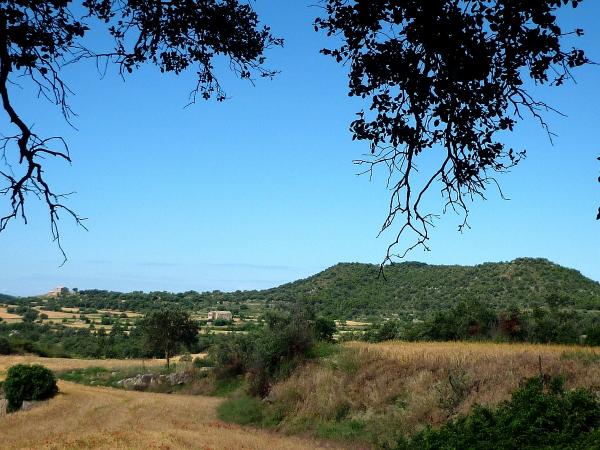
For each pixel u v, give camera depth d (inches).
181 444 874.8
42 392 1573.6
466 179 221.8
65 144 213.2
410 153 221.8
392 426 888.9
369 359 1181.7
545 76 205.0
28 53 215.6
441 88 208.4
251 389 1368.1
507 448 501.0
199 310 6791.3
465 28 198.2
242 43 267.4
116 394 1800.0
